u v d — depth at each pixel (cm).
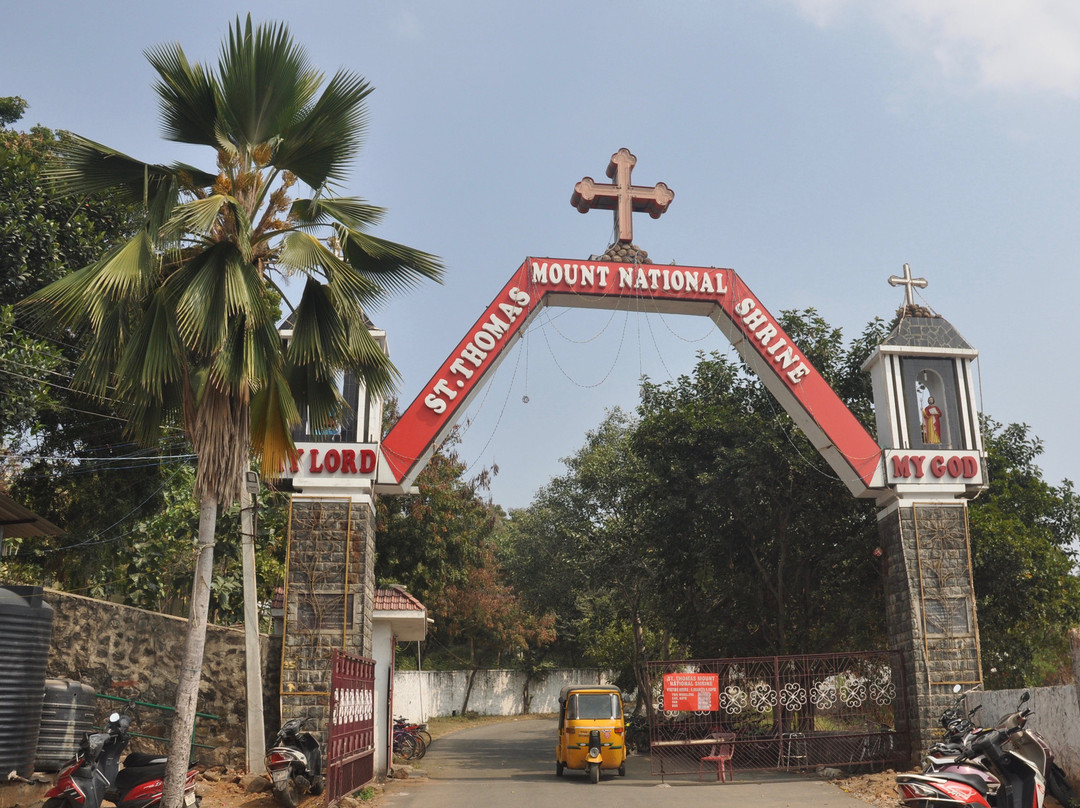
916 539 1723
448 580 3881
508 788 1593
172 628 1526
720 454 2178
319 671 1573
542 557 5184
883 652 1698
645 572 2758
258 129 1220
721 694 1722
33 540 2038
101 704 1441
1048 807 1170
